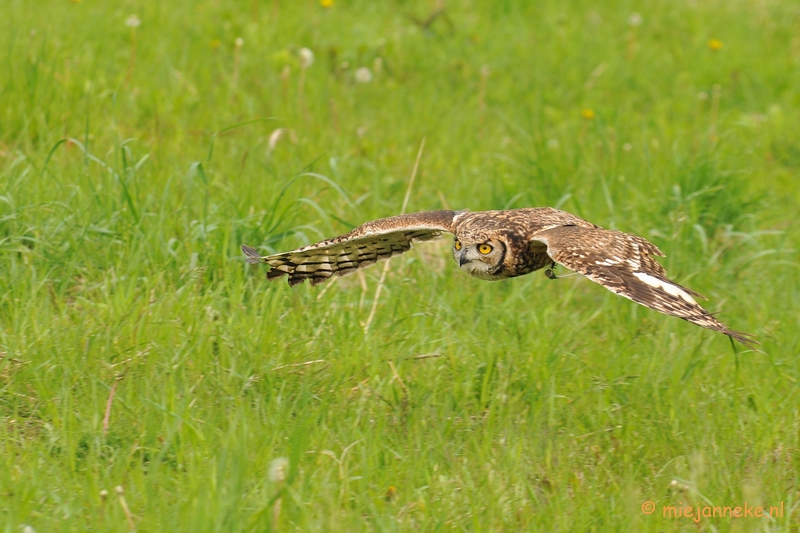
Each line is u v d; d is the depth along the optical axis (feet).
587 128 58.08
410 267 41.34
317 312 36.70
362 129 53.21
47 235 37.73
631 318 39.75
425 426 31.45
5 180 40.45
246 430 28.58
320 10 69.51
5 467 26.99
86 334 32.94
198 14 64.39
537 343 36.40
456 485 29.07
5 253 36.99
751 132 60.44
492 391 33.88
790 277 44.73
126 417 29.71
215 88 55.21
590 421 33.27
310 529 25.18
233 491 25.30
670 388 35.04
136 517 25.63
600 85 65.05
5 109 46.98
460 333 37.52
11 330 33.17
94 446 28.48
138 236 37.65
